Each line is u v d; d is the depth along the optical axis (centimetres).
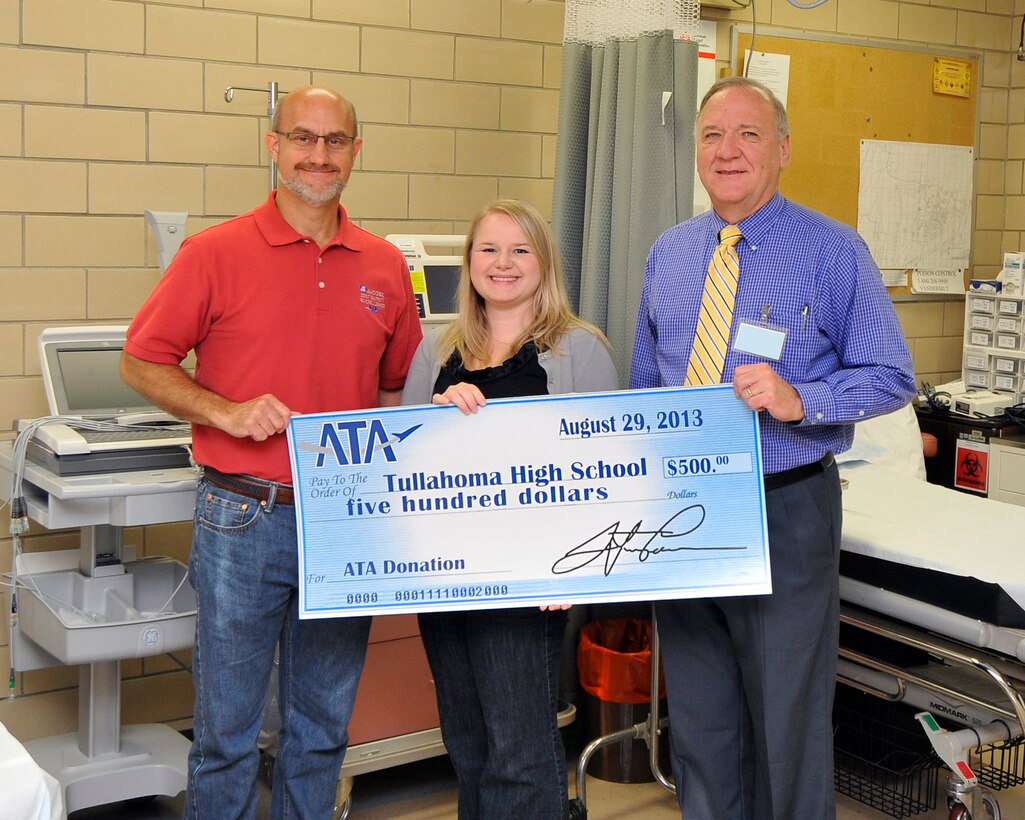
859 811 315
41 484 253
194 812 240
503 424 219
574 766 345
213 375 238
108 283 333
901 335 230
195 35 337
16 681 332
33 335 324
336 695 248
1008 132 504
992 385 455
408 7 369
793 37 441
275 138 239
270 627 239
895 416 407
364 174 368
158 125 335
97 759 295
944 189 487
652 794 326
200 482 242
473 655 231
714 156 229
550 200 404
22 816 135
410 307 262
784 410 214
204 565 235
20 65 314
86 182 327
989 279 496
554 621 233
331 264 242
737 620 232
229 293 233
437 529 221
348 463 221
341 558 223
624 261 329
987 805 258
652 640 302
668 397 217
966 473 432
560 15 397
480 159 388
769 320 230
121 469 258
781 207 234
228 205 348
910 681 268
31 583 284
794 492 229
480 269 230
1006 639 243
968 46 488
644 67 316
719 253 236
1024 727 240
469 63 382
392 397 269
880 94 465
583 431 219
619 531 220
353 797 323
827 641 236
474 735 245
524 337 232
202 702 237
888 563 266
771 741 231
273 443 232
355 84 363
